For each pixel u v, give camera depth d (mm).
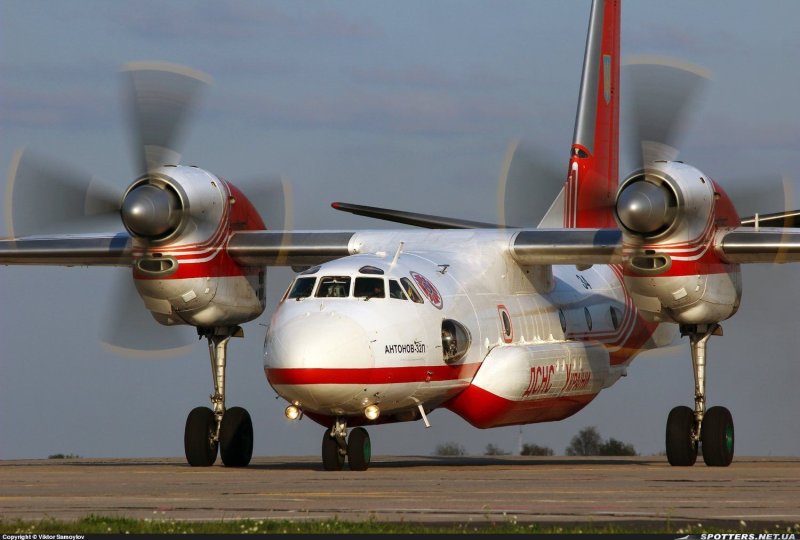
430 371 68125
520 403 75250
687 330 77000
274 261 77125
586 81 98438
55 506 47281
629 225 70812
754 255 72688
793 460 96812
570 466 79312
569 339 83812
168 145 74625
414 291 69062
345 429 67125
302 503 47531
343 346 63719
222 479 61281
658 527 39844
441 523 40938
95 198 75312
